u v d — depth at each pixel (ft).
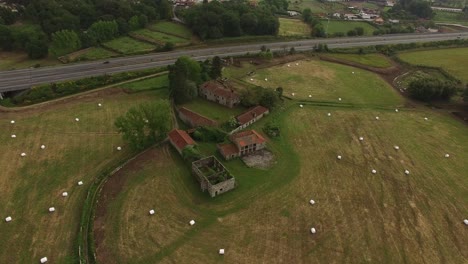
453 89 414.41
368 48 580.71
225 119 355.56
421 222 240.53
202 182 255.70
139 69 446.60
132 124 285.84
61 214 233.96
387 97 426.51
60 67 441.68
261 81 447.42
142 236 220.64
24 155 285.64
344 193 264.52
